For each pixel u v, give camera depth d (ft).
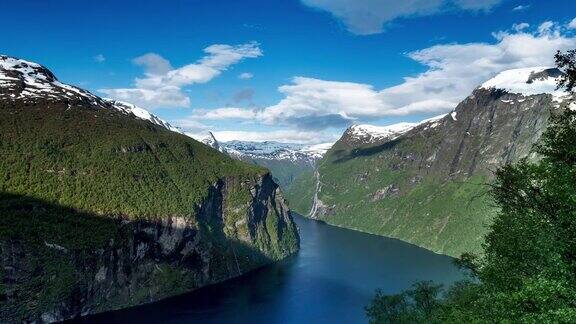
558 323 101.40
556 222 112.57
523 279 113.50
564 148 117.60
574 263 106.52
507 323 116.88
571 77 114.01
